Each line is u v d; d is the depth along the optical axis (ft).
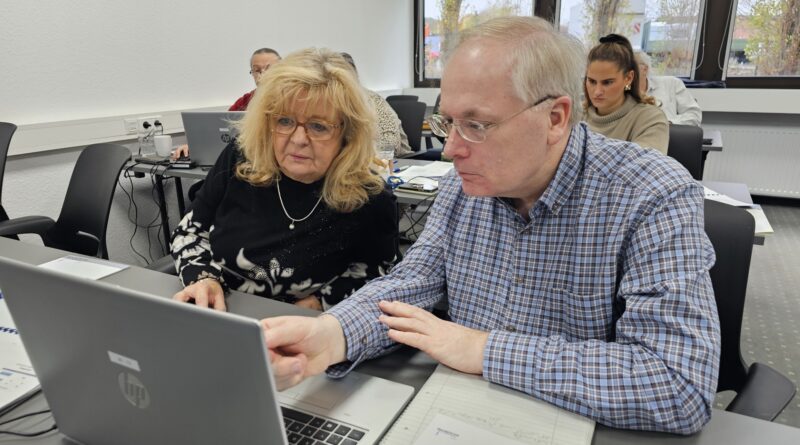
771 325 7.64
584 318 2.79
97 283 1.71
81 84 8.55
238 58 11.51
